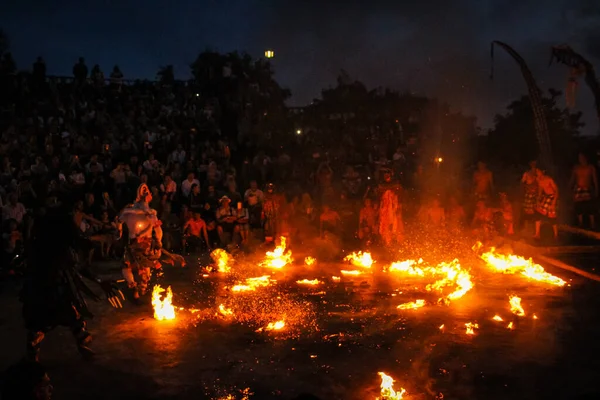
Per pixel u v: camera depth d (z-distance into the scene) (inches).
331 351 255.3
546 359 242.7
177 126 754.8
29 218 460.4
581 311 317.4
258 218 594.9
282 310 325.1
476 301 341.1
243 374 228.8
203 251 538.6
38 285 233.5
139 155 670.5
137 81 840.9
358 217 608.4
